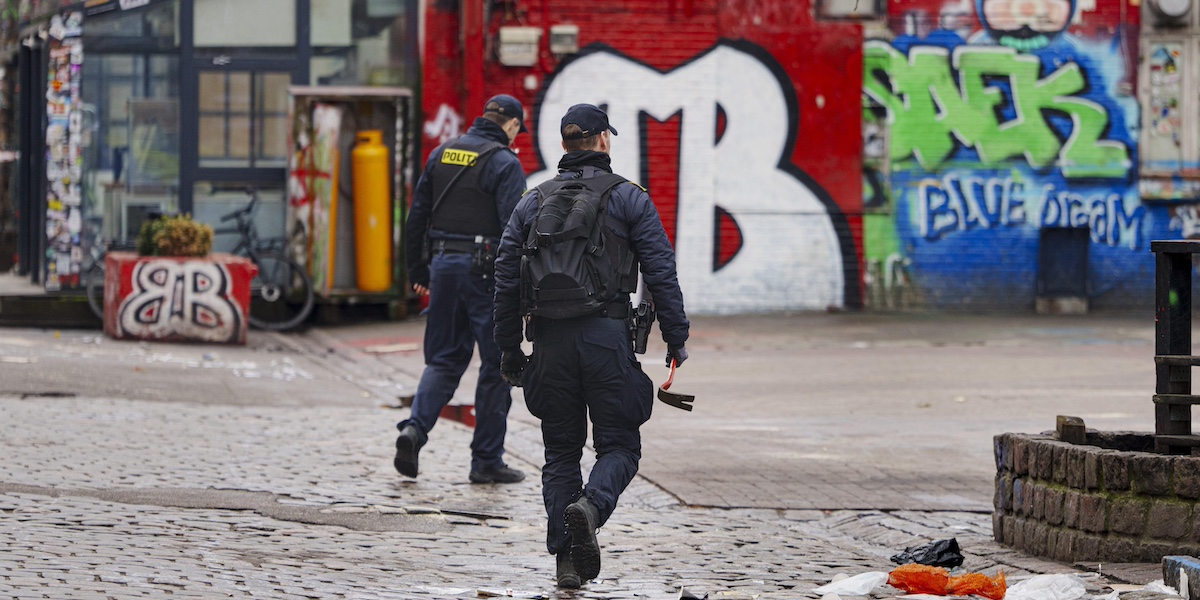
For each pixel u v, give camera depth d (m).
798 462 29.11
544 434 18.97
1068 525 19.88
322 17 59.44
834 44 63.12
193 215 59.03
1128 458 19.17
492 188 25.56
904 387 41.44
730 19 62.66
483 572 19.16
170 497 22.89
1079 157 64.12
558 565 18.48
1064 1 63.69
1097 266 64.44
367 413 34.56
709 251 63.16
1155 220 64.56
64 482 23.67
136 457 26.67
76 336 51.91
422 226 26.34
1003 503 21.56
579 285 18.19
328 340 53.94
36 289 59.28
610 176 18.88
